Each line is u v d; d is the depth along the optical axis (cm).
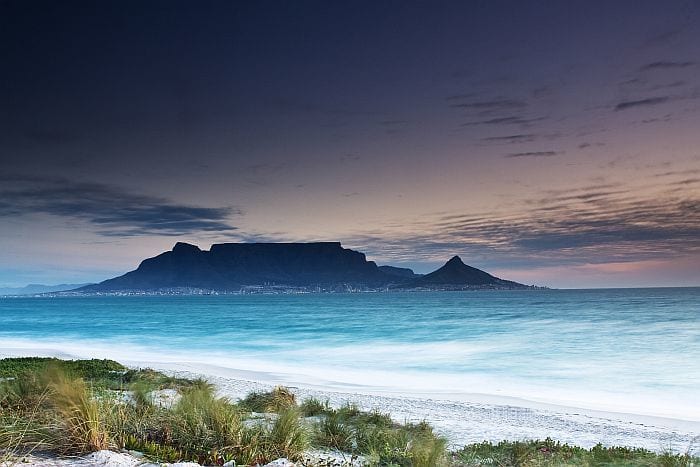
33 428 621
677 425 1770
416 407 1977
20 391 876
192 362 3578
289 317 9719
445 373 3070
